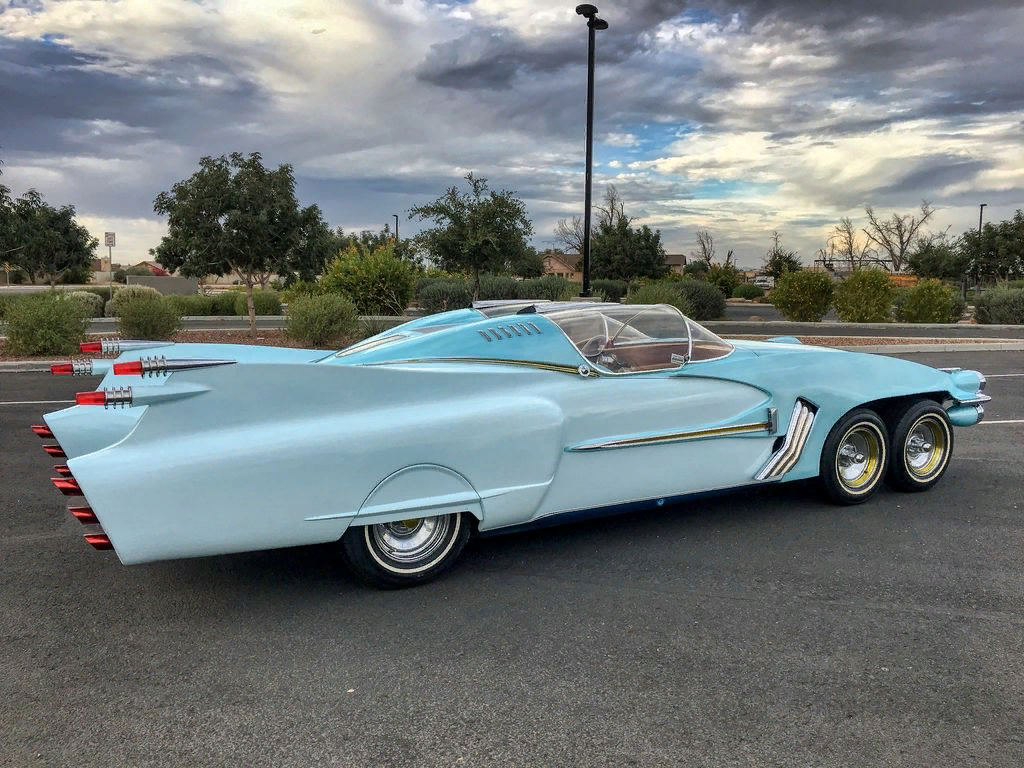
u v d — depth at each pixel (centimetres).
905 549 434
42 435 446
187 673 304
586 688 291
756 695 285
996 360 1418
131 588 388
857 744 255
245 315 2669
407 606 365
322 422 349
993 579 391
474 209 2023
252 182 1509
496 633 337
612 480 423
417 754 252
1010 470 604
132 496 311
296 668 307
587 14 1669
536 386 407
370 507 355
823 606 361
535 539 458
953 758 247
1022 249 4162
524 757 250
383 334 513
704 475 455
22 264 3138
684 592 379
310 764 247
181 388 325
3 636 336
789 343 588
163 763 247
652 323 454
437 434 365
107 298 2962
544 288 2175
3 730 266
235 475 325
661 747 254
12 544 452
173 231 1573
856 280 2452
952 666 305
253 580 397
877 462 517
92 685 295
